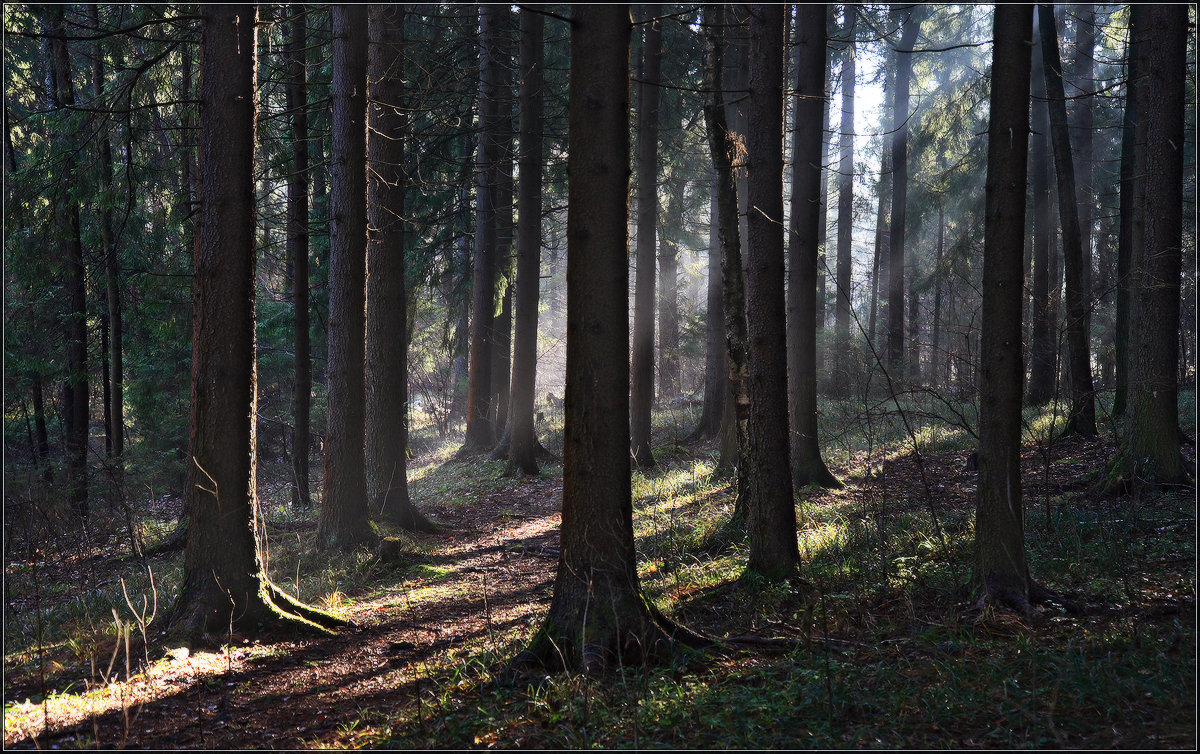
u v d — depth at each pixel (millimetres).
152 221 13234
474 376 19422
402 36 11938
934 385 19516
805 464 11695
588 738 4254
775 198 7438
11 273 13016
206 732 4680
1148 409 9484
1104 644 5008
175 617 6410
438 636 6730
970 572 6801
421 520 11586
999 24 5879
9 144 14891
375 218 11578
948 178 20219
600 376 5516
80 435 14953
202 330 6547
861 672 4949
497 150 19047
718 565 8273
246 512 6660
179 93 11633
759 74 7441
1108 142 23516
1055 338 17297
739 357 9086
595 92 5441
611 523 5535
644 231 16297
